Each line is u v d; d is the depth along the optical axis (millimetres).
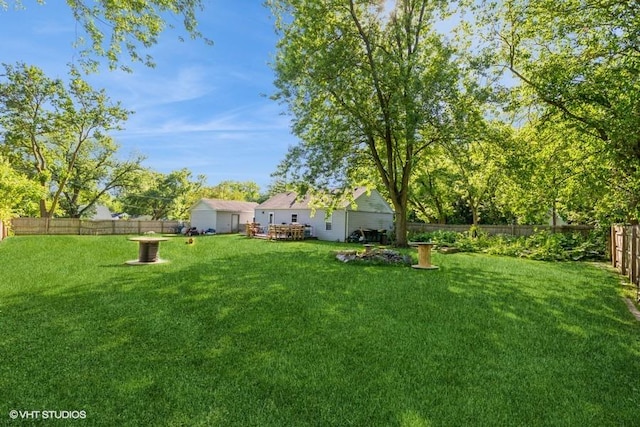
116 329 4383
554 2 8344
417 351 3869
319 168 14234
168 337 4168
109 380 3125
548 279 8172
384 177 15492
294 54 13039
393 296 6289
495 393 2998
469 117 12312
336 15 13875
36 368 3307
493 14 9961
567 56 8719
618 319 5129
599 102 7645
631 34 7141
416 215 28906
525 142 11328
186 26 6457
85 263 9406
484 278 8148
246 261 10281
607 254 12227
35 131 22094
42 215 23938
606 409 2785
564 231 17656
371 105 14469
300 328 4551
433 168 20406
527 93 9547
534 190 11453
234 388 3025
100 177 28812
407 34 13719
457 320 4973
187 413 2650
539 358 3734
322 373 3322
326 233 21906
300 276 7965
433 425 2543
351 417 2623
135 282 7047
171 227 30547
